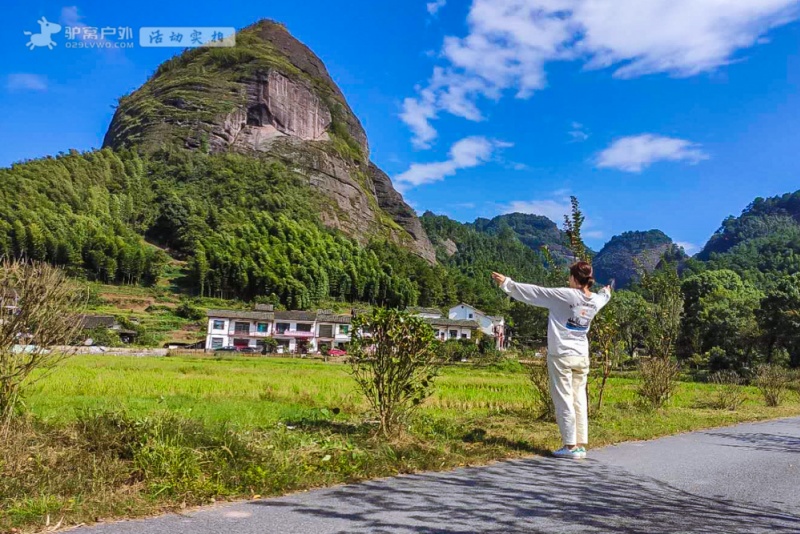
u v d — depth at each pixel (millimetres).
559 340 5039
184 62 177875
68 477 3350
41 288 4719
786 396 18750
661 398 11312
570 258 8367
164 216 104875
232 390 13406
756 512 3320
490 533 2680
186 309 69500
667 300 12000
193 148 138375
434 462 4367
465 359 46844
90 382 13188
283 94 160750
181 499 3133
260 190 124750
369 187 171500
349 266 96188
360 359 5465
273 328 63875
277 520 2820
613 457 5094
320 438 5066
